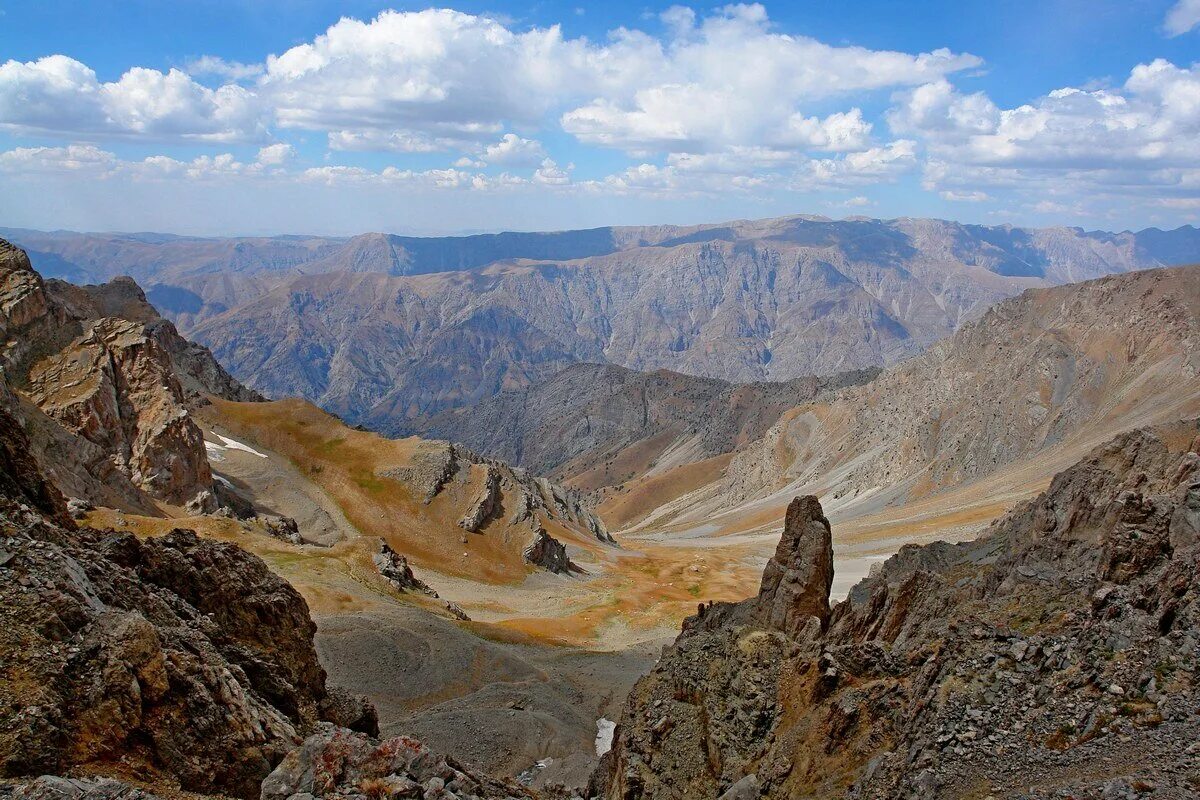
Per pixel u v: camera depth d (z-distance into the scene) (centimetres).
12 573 2573
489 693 6488
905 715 2736
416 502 13775
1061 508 5122
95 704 2295
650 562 15825
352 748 2528
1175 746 2067
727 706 3462
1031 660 2698
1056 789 2062
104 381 10331
